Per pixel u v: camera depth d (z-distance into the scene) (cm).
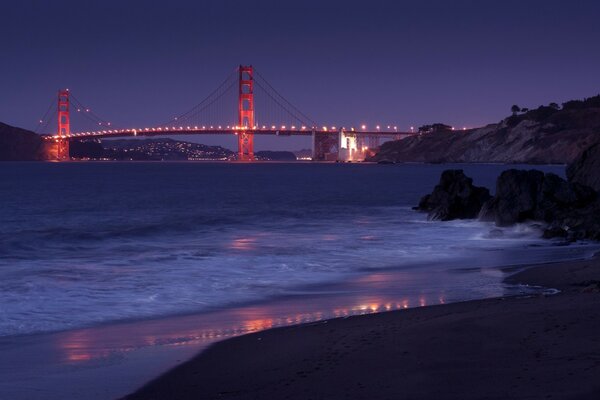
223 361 1044
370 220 3916
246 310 1473
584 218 2984
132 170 17888
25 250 2570
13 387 933
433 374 884
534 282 1748
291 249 2555
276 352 1075
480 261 2238
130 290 1691
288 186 8806
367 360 978
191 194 6925
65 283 1775
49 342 1191
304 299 1595
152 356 1084
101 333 1261
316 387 873
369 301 1552
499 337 1046
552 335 1030
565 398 743
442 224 3541
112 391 914
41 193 6956
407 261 2245
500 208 3212
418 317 1274
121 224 3744
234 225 3656
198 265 2120
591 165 3819
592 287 1516
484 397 779
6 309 1452
